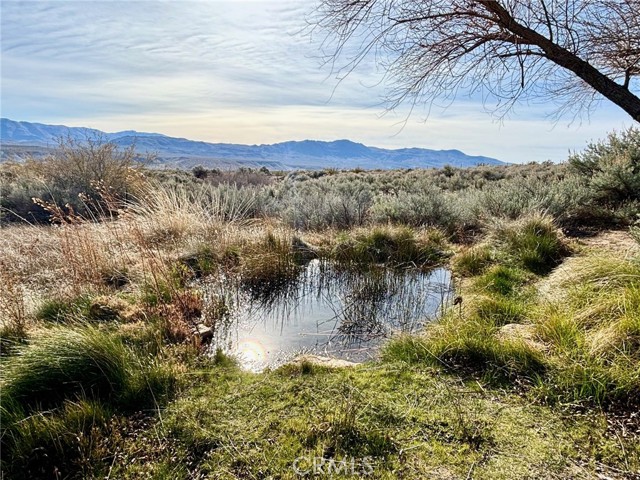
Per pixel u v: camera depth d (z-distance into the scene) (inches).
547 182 351.9
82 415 85.5
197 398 96.1
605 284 128.3
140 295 165.5
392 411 85.0
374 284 200.8
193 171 724.7
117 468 73.7
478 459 71.0
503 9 77.3
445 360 107.4
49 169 399.2
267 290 202.2
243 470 71.4
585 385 87.3
